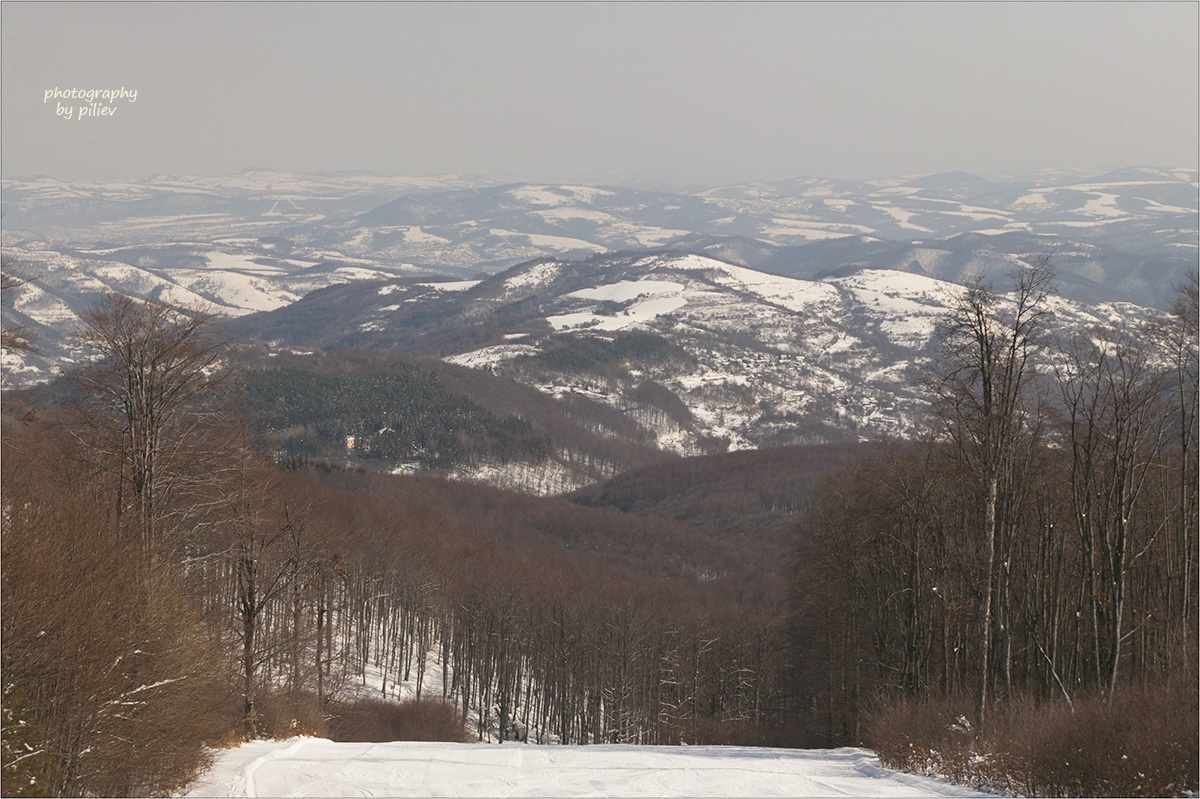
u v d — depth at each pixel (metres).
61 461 38.06
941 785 23.36
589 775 22.81
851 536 50.19
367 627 84.69
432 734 65.06
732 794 20.80
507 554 115.69
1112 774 21.08
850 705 54.06
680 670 89.62
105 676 19.31
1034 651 39.94
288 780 21.36
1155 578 39.78
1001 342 30.31
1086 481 33.97
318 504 84.44
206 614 35.81
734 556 147.12
